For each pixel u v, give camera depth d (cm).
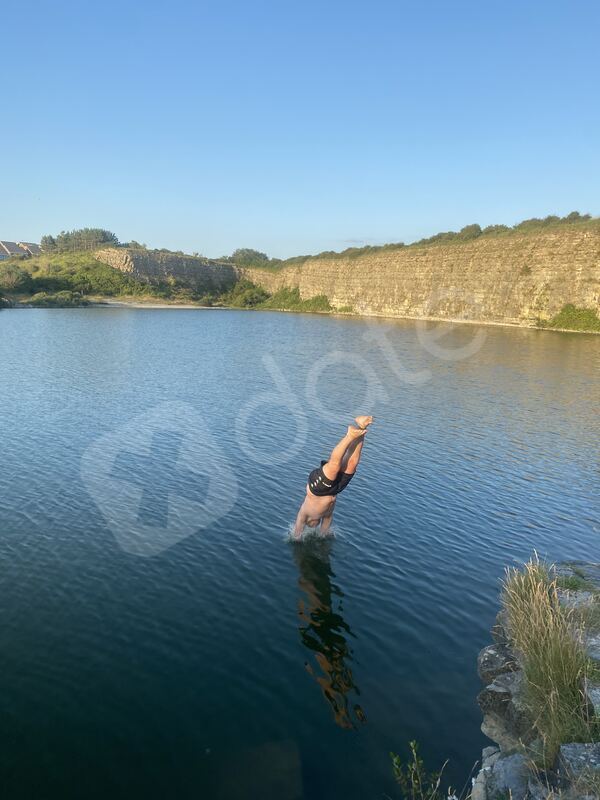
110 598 1049
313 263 13625
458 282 9694
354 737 739
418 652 927
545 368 4425
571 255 8094
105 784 654
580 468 1947
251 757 700
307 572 1180
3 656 868
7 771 664
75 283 13025
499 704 778
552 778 597
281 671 866
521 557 1283
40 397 2761
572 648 741
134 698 793
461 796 650
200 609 1027
